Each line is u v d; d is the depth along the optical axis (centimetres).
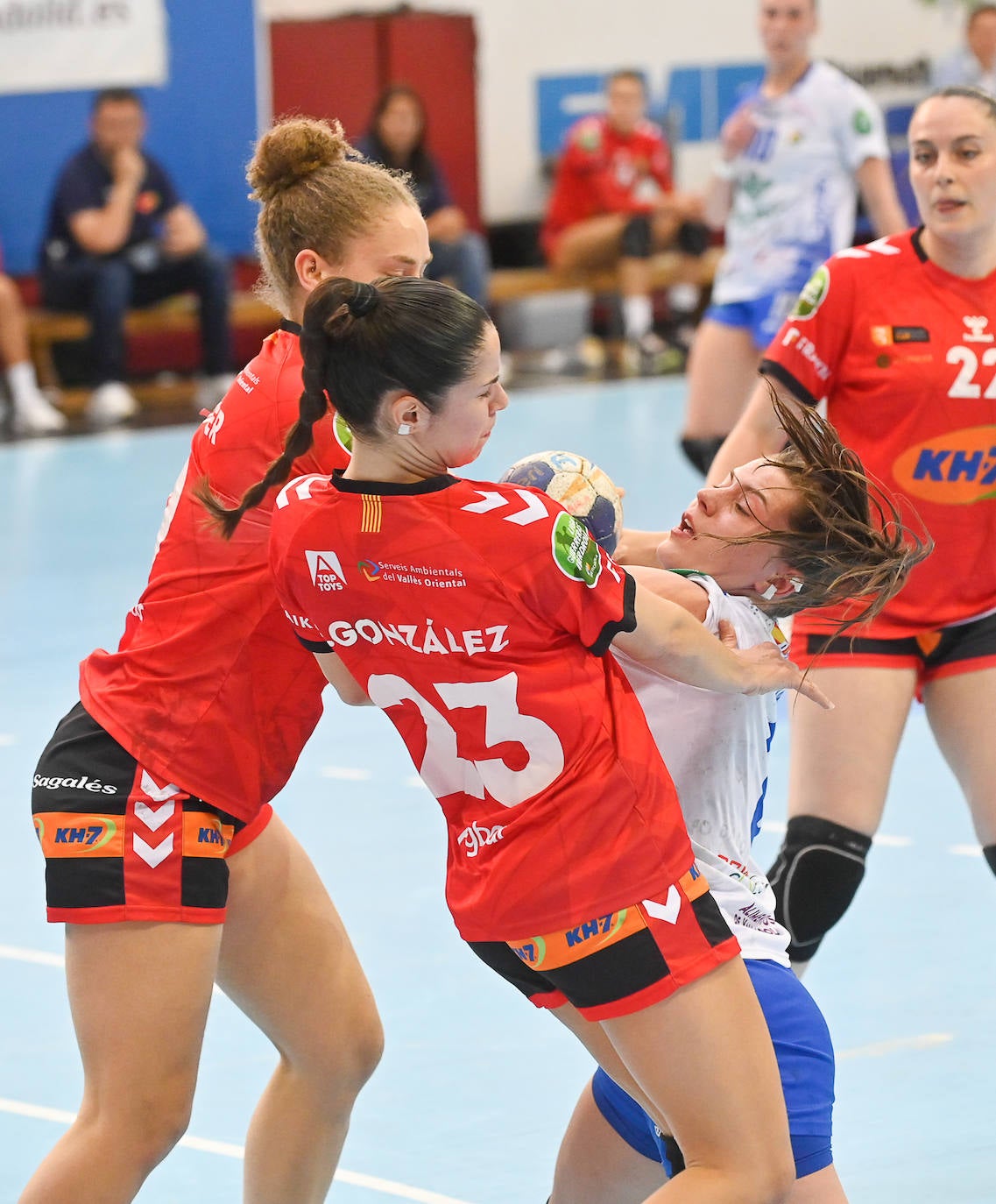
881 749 1174
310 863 987
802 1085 825
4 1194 1072
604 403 4347
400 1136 1146
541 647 765
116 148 4131
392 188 891
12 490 3581
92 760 883
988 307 1202
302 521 785
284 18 4772
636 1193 905
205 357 4312
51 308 4244
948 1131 1119
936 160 1191
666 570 883
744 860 866
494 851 784
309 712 914
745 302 2380
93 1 4344
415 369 736
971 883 1547
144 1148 870
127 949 865
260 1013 970
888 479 1212
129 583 2797
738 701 849
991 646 1193
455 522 754
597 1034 843
